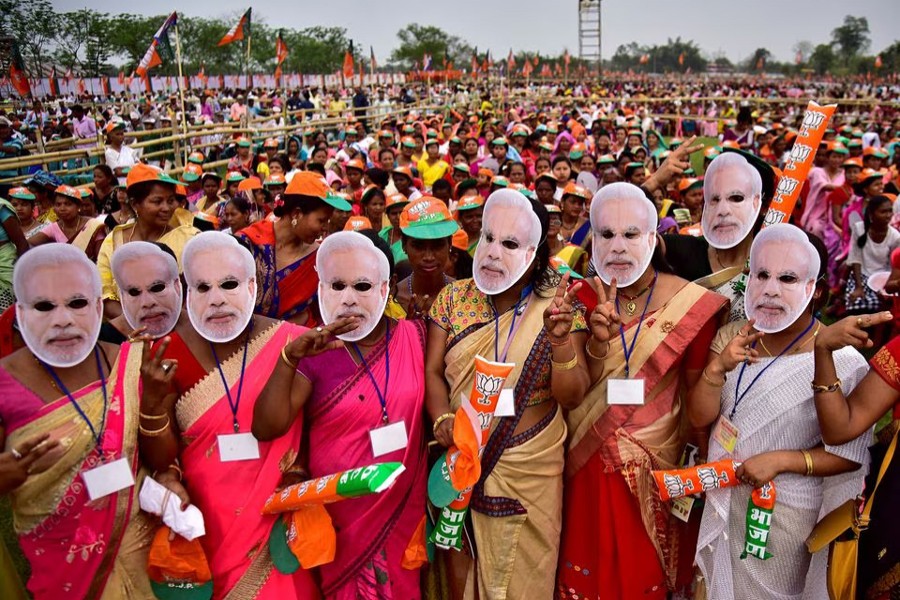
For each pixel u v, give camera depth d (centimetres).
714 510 310
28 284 259
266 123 2192
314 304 463
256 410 287
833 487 309
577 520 331
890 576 297
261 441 294
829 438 285
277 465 299
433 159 1272
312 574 313
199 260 295
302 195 443
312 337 277
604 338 298
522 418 316
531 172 1313
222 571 293
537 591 323
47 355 261
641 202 317
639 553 320
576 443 328
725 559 312
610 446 318
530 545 319
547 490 319
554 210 647
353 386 308
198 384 299
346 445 307
